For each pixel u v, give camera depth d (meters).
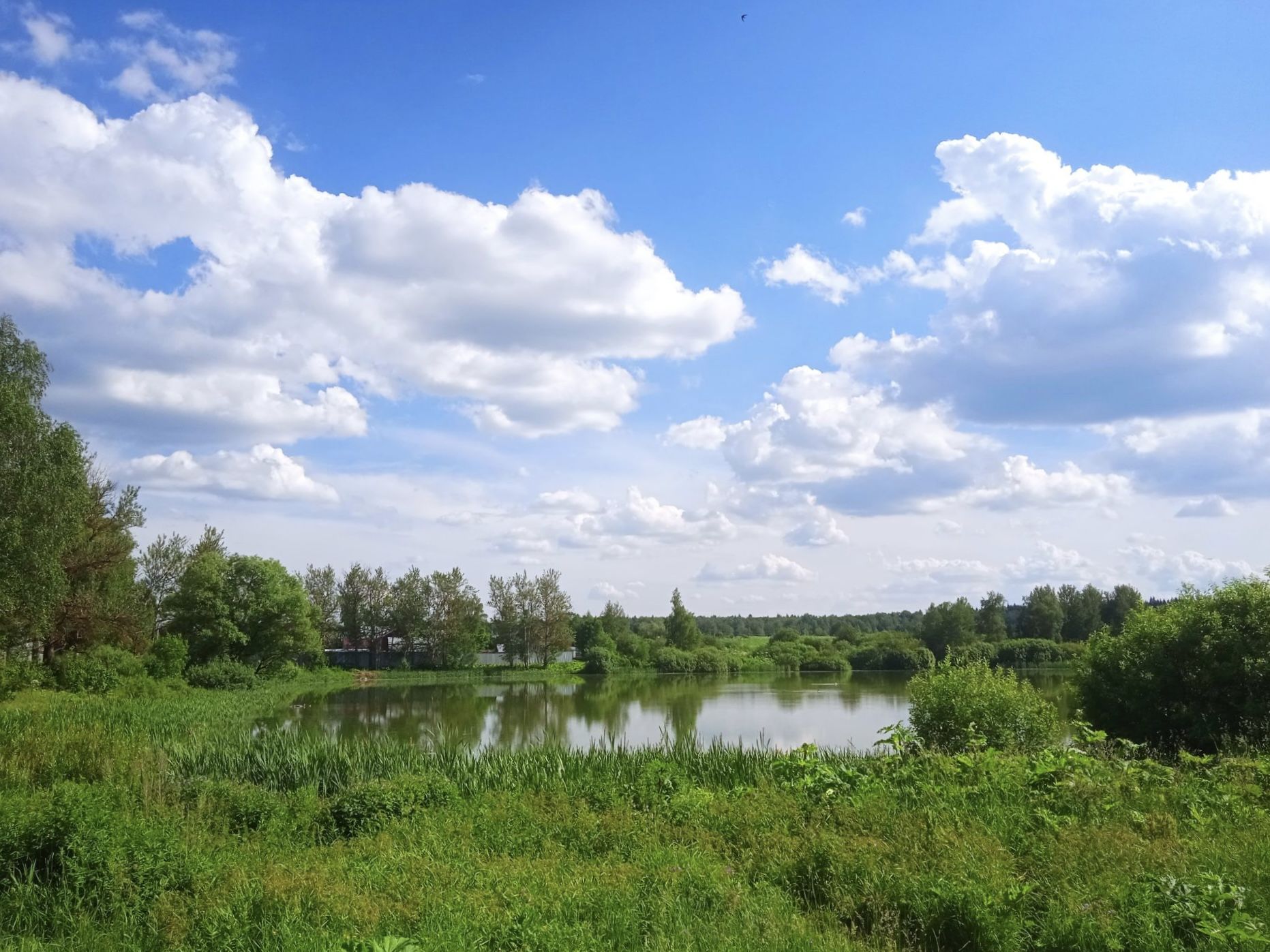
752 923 6.79
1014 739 14.77
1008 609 101.00
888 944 6.59
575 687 73.44
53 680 42.72
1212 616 15.31
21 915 7.61
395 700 57.09
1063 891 6.97
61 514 35.84
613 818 10.73
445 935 6.47
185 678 59.12
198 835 10.18
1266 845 7.79
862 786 10.79
